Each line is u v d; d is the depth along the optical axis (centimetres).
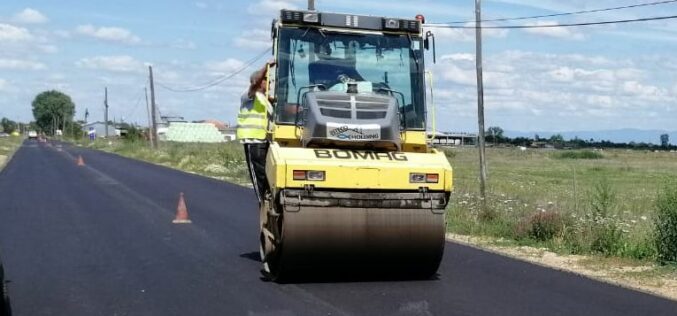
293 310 780
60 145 9162
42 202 1952
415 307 792
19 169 3588
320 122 900
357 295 848
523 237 1337
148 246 1216
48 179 2867
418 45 998
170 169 3769
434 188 895
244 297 841
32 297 846
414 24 995
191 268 1022
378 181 874
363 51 982
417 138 972
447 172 899
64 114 17262
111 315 766
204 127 11300
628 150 11356
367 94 935
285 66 956
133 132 9062
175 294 859
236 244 1240
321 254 870
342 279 937
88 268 1021
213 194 2217
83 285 909
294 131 941
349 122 906
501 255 1144
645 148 12588
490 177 3594
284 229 850
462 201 1733
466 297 841
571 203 1625
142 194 2205
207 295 854
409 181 885
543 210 1409
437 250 900
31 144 9494
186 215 1568
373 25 986
